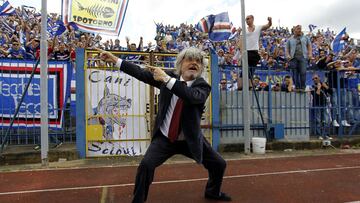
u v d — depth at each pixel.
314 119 11.34
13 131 9.13
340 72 11.69
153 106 9.38
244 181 6.71
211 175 5.29
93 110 9.11
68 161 8.66
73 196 5.83
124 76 9.29
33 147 9.05
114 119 9.21
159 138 4.56
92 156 9.05
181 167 7.97
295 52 11.09
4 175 7.34
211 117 9.78
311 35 19.70
